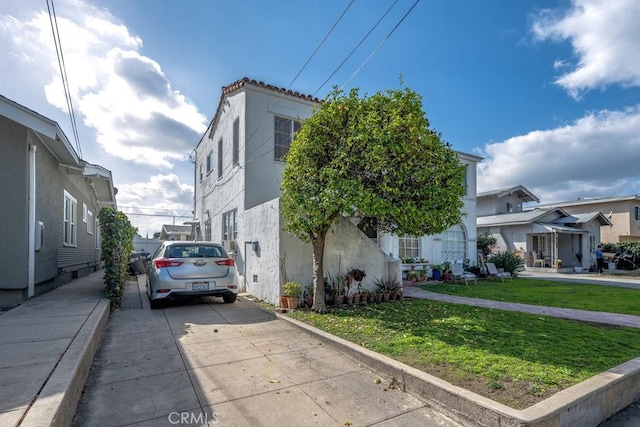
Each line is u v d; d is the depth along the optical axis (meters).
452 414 3.04
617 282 13.68
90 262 14.94
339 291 7.86
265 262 8.56
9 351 3.64
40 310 5.84
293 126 11.80
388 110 6.16
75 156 8.70
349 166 6.10
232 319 6.55
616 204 26.27
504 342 4.77
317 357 4.48
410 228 6.52
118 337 5.28
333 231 8.34
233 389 3.51
